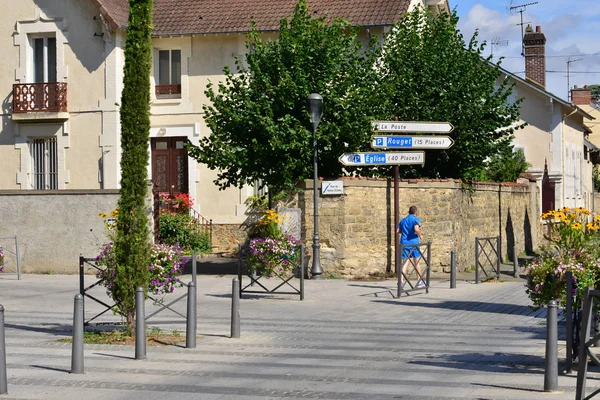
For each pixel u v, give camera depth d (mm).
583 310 7641
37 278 21375
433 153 23531
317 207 20109
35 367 10031
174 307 15742
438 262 22078
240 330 12781
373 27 26828
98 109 27922
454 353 10914
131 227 11703
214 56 28203
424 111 23000
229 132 21000
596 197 52125
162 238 26172
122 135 11672
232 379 9297
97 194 22094
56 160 28453
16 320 14359
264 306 15891
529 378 9172
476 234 24359
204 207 28219
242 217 27781
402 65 23359
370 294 17719
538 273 10039
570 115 38969
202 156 21141
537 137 37438
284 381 9164
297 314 14844
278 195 20734
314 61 20828
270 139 20219
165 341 11836
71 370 9648
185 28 28094
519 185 28938
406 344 11680
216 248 27703
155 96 28781
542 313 14938
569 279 9375
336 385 8922
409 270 20828
